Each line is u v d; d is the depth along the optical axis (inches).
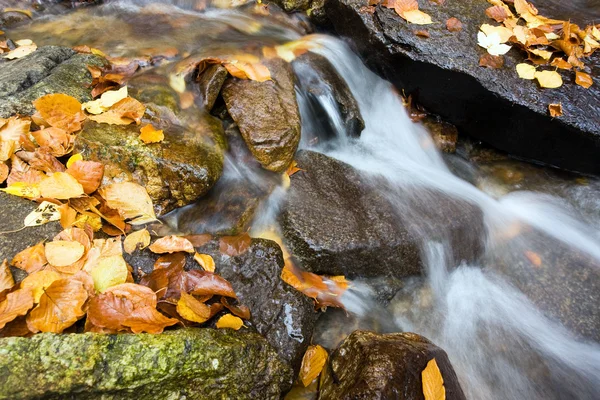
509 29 150.8
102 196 102.0
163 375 69.8
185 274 93.6
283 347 91.6
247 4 199.0
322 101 149.2
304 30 188.4
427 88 154.2
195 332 77.5
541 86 140.6
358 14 154.6
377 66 162.4
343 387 85.7
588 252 133.5
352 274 116.5
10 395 61.5
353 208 123.0
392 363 83.7
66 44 163.9
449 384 88.1
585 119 137.6
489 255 133.6
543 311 120.1
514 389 106.8
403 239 117.0
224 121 134.0
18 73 125.3
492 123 153.0
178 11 196.7
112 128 112.3
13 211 95.0
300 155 135.6
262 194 121.4
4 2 181.5
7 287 80.2
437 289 124.8
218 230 112.8
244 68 137.6
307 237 112.0
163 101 126.6
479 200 143.3
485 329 116.6
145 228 103.5
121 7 195.3
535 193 152.3
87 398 65.7
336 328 108.9
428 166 155.7
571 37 150.7
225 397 75.6
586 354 112.3
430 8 156.1
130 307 80.0
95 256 90.7
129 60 148.2
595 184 154.5
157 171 106.9
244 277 99.0
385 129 162.9
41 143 106.9
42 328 74.6
